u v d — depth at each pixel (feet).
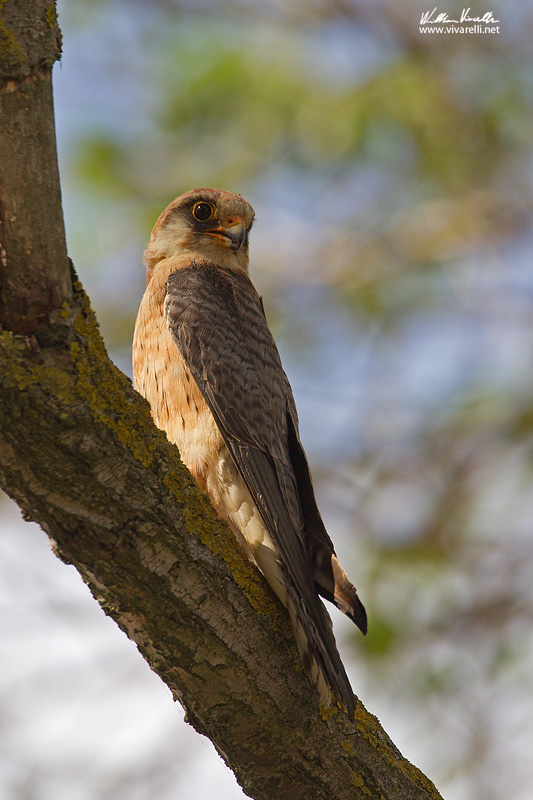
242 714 20.86
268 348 29.30
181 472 19.75
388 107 42.45
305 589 22.41
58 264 18.02
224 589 20.31
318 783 21.65
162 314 29.55
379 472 43.06
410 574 37.29
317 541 25.41
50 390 17.72
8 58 17.63
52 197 17.94
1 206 17.66
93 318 18.67
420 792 22.61
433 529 39.75
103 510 18.58
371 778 21.98
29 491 18.30
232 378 27.73
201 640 20.08
